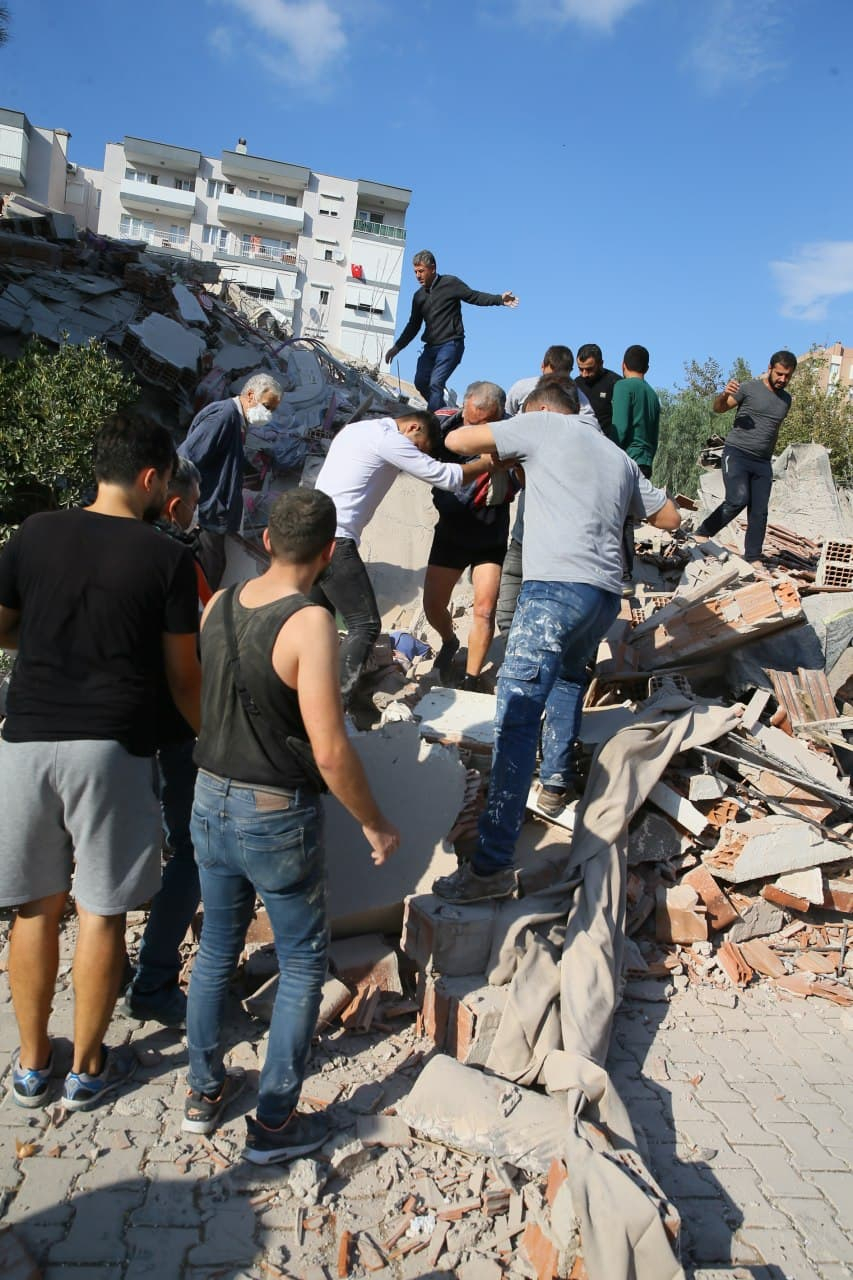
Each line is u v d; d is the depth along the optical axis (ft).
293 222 185.16
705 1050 12.35
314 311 188.55
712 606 18.12
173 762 11.17
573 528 12.89
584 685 14.88
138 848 9.64
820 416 100.22
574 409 13.92
